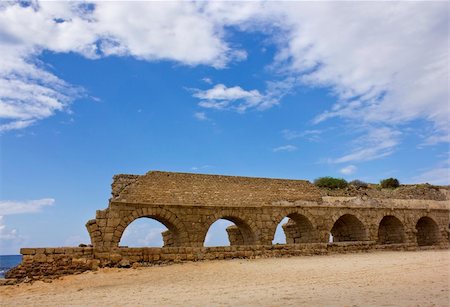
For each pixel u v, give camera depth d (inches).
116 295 791.7
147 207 1472.7
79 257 1135.6
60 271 1085.8
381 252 1732.3
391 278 871.1
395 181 2559.1
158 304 666.2
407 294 650.8
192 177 1598.2
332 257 1464.1
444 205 2201.0
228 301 663.1
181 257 1293.1
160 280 983.0
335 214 1829.5
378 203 1972.2
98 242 1381.6
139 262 1219.9
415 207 2082.9
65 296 818.8
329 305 581.0
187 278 1000.9
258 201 1681.8
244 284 869.2
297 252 1525.6
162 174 1549.0
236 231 1929.1
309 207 1776.6
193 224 1534.2
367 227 1893.5
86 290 883.4
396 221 2032.5
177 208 1521.9
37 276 1050.7
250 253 1421.0
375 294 665.6
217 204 1588.3
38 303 754.8
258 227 1649.9
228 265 1217.4
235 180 1676.9
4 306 745.6
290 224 1920.5
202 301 674.2
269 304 616.7
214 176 1643.7
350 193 1934.1
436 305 547.8
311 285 812.6
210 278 988.6
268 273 1042.1
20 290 922.1
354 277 914.1
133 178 1505.9
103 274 1076.5
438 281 792.3
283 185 1770.4
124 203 1434.5
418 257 1385.3
